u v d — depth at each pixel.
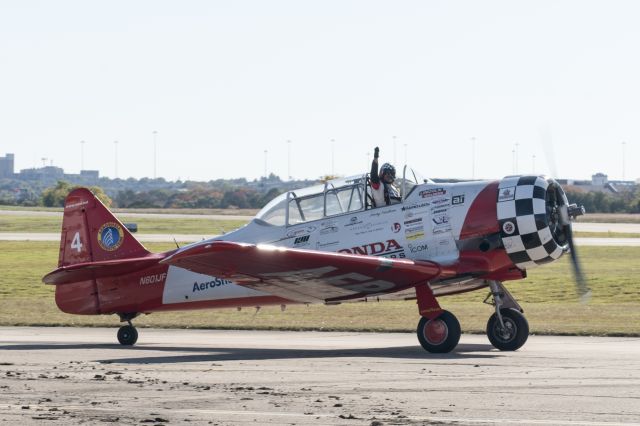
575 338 47.25
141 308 48.03
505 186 42.47
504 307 42.88
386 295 44.16
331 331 52.84
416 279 41.50
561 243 43.16
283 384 31.12
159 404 27.38
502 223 41.94
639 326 51.19
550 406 26.59
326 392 29.31
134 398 28.42
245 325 55.28
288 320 57.72
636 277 87.12
